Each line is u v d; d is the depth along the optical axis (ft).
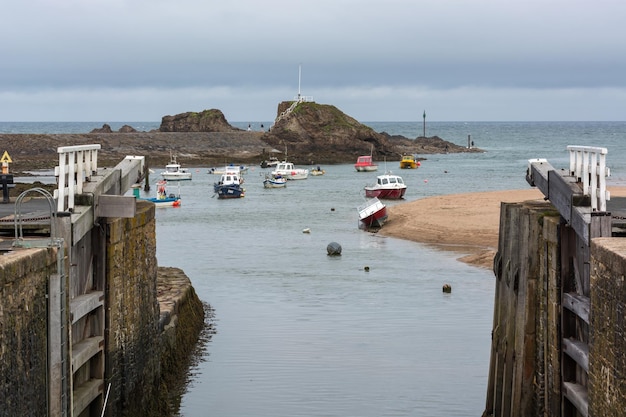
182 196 309.83
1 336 41.45
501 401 72.59
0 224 59.98
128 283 69.77
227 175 330.13
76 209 60.70
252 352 95.86
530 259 65.92
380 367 90.38
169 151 506.89
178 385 85.46
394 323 108.88
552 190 66.28
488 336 102.37
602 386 48.62
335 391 83.30
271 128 571.69
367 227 203.62
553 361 62.08
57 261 50.08
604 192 58.08
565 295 61.05
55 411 49.93
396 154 554.05
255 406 79.66
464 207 219.41
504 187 325.42
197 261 157.69
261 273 144.77
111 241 64.59
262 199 293.43
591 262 51.19
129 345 69.51
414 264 152.87
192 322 102.99
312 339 101.24
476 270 145.69
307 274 143.64
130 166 75.05
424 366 91.20
